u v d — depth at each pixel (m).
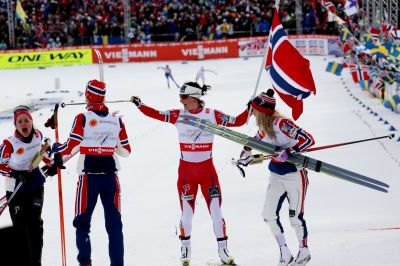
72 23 78.88
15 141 12.78
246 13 77.94
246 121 13.92
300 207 12.41
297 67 13.34
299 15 75.19
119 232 12.38
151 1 81.44
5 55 74.81
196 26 78.12
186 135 13.49
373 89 47.44
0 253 7.51
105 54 76.25
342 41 49.91
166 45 76.56
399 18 51.41
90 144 12.41
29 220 12.82
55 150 12.42
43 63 75.31
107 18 79.44
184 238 13.31
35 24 78.38
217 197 13.42
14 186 12.88
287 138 12.35
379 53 40.03
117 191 12.59
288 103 13.70
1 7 80.06
